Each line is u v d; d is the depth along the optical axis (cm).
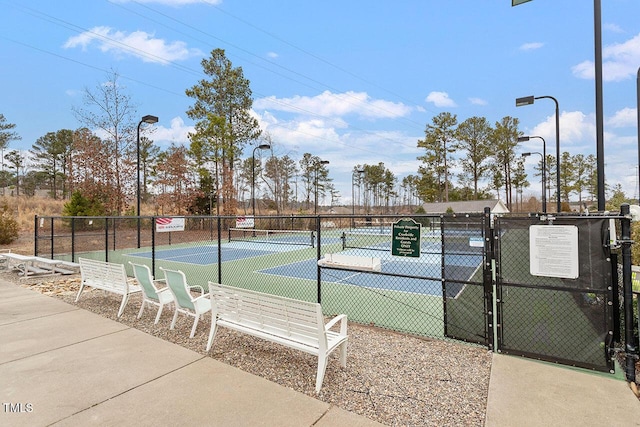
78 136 2684
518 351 392
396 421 269
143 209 3522
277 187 4294
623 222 336
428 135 5147
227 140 3067
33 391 314
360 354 404
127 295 559
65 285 809
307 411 282
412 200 7081
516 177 5141
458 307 442
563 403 291
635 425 259
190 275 977
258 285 830
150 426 260
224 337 462
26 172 4847
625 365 337
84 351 410
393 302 652
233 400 299
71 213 2152
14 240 1816
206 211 2992
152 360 385
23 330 486
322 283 845
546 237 369
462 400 301
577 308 363
